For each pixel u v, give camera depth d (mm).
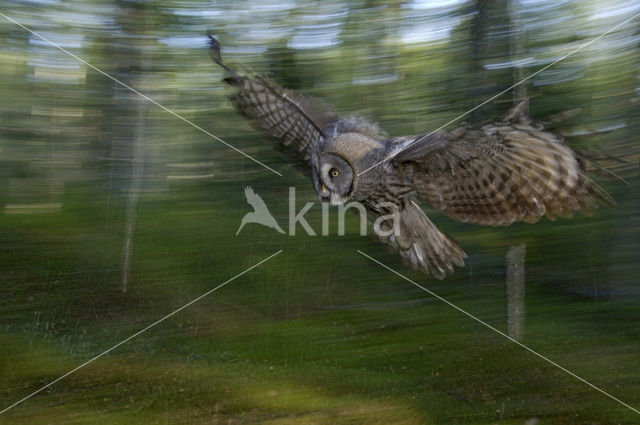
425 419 7070
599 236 10570
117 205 12773
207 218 12336
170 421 7016
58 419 7043
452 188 4770
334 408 7219
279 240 11914
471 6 10320
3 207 12820
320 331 9570
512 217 4586
